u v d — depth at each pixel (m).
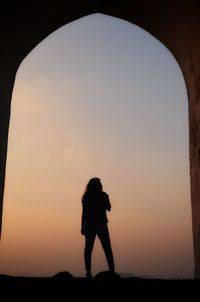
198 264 7.72
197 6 7.05
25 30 8.62
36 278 4.83
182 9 7.70
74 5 9.15
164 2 8.15
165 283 4.52
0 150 8.18
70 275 5.56
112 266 6.17
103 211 6.27
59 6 8.84
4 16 7.40
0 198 8.22
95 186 6.36
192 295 4.02
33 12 8.29
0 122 8.16
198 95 8.02
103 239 6.20
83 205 6.32
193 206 8.14
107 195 6.36
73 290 4.18
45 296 3.96
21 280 4.64
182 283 4.51
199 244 7.64
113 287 4.30
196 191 7.94
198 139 7.88
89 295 4.02
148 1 8.62
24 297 3.92
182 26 8.15
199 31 7.49
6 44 8.07
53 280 4.66
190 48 8.22
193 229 8.12
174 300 3.90
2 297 3.90
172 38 8.96
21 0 7.54
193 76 8.35
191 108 8.51
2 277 4.87
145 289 4.23
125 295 4.04
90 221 6.22
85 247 6.23
